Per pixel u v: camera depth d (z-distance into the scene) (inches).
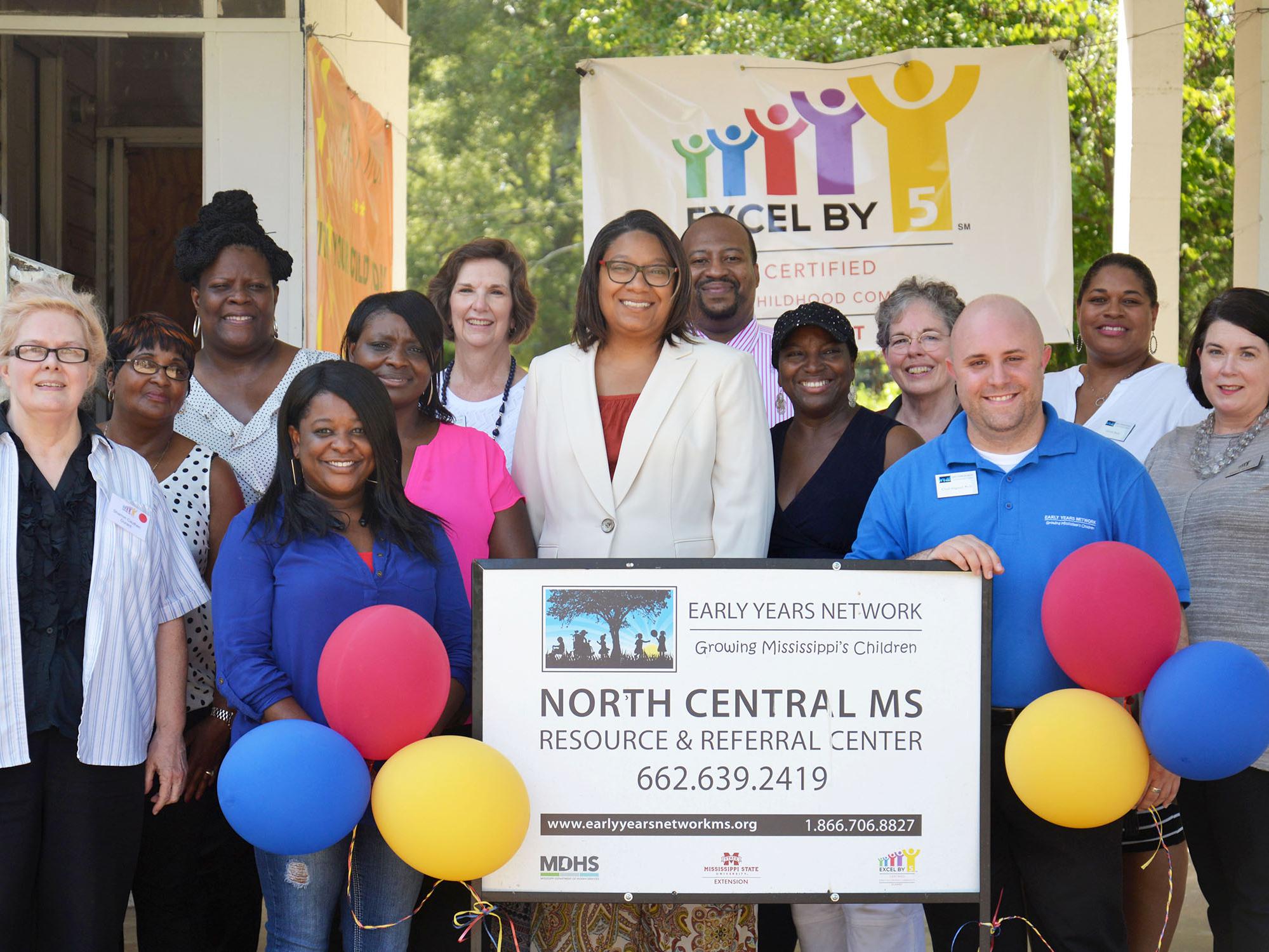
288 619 120.7
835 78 280.7
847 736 117.1
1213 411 149.0
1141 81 288.2
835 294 282.0
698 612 117.2
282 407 122.9
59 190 260.4
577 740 117.0
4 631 117.3
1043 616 119.6
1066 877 124.5
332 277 271.1
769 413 192.9
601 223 281.9
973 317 127.7
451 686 125.2
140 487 127.7
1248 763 113.7
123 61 255.0
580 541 139.1
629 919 132.4
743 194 281.4
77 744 120.3
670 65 281.4
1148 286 181.0
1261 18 248.1
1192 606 141.1
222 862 148.2
